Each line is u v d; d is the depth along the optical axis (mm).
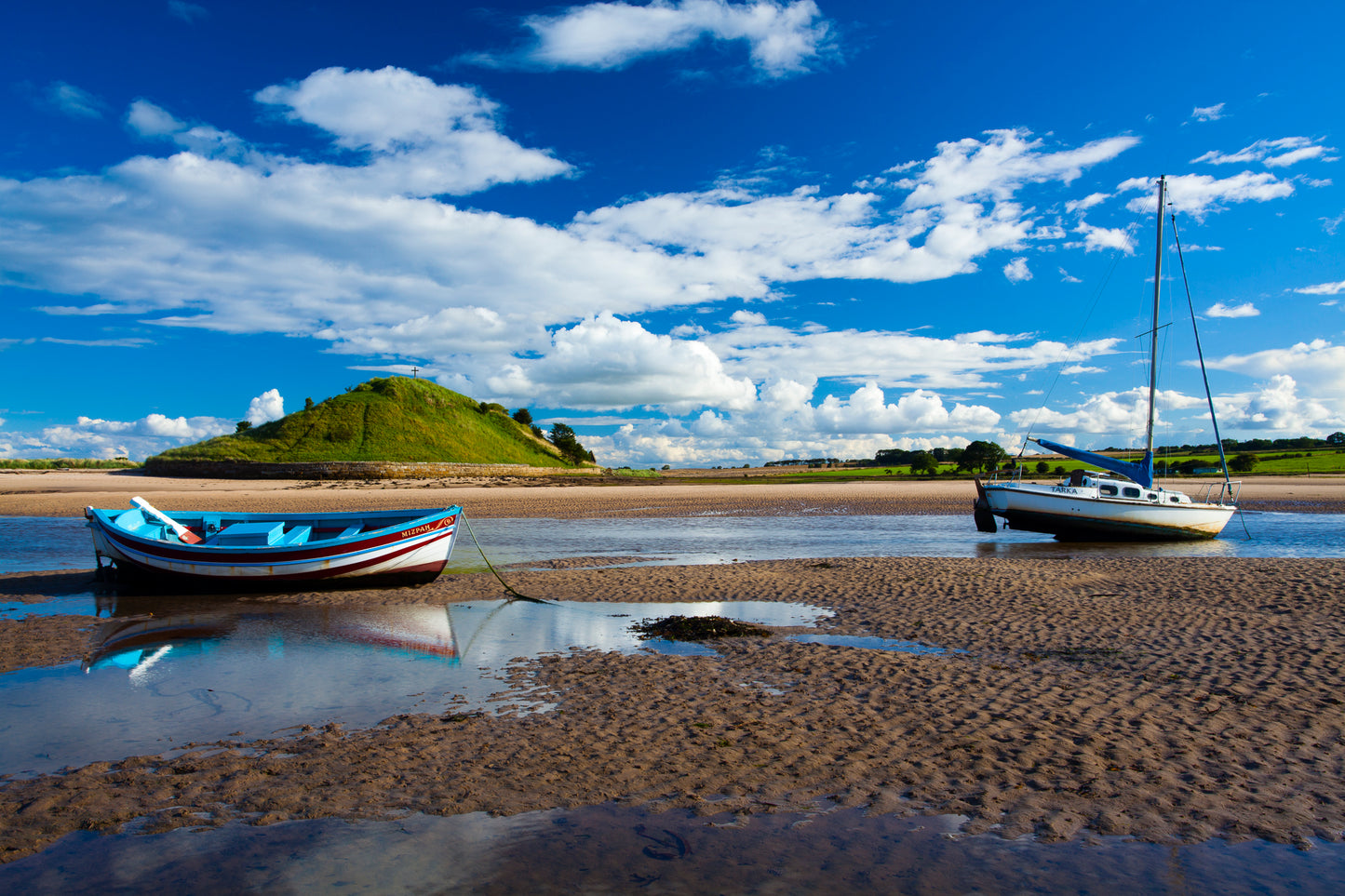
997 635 10867
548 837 5070
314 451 97375
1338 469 81250
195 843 5016
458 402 130000
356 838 5066
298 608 13695
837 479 85812
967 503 43438
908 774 6023
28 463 113812
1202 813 5324
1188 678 8531
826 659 9633
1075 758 6277
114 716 7547
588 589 15352
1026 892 4406
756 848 4926
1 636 11375
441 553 16125
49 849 4945
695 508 41531
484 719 7395
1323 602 12719
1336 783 5762
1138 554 21016
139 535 15047
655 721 7297
